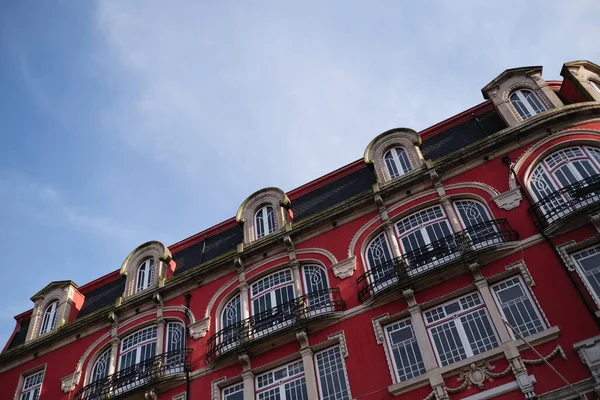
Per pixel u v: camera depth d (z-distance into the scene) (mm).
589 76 18625
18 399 19141
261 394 15711
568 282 13797
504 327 13703
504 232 15141
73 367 19078
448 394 13148
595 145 16188
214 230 22016
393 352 14820
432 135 20219
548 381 12414
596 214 14188
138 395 16891
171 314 18984
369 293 15938
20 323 23109
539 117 16969
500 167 16906
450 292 14992
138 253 21734
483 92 19328
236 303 18422
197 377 16719
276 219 19672
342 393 14656
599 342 12359
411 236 16953
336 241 17953
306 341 15797
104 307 20125
